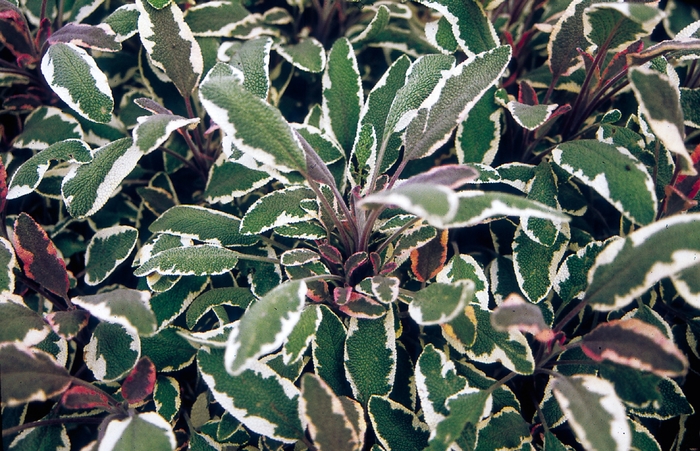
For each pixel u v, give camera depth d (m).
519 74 0.44
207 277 0.37
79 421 0.34
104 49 0.38
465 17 0.39
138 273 0.34
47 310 0.38
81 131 0.40
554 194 0.37
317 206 0.36
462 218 0.29
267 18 0.43
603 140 0.37
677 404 0.34
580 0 0.38
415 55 0.44
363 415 0.33
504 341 0.34
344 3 0.44
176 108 0.43
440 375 0.33
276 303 0.31
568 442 0.36
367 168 0.36
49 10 0.43
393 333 0.35
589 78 0.38
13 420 0.35
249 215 0.35
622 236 0.37
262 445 0.35
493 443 0.33
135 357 0.34
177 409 0.35
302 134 0.38
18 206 0.42
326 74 0.40
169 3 0.37
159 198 0.40
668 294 0.38
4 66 0.42
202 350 0.33
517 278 0.36
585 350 0.32
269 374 0.33
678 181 0.34
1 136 0.42
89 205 0.34
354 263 0.35
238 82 0.33
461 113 0.34
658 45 0.34
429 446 0.31
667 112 0.32
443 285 0.32
